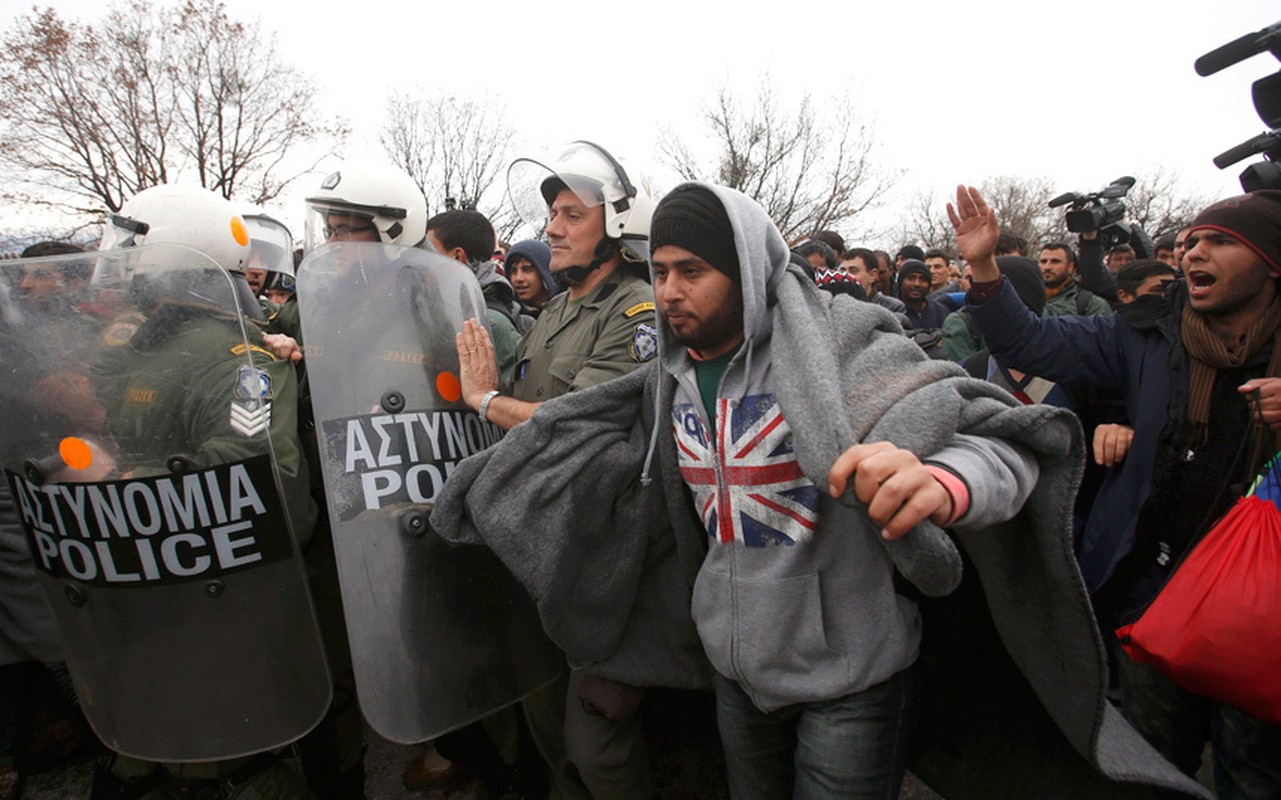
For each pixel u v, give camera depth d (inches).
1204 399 71.7
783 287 53.9
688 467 60.1
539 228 88.3
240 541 64.1
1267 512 61.9
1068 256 158.9
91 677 67.0
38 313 65.2
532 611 76.1
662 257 55.4
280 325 90.4
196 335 64.9
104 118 731.4
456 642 69.6
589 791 75.7
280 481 65.6
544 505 62.4
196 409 64.1
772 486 54.7
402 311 70.9
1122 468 77.6
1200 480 71.4
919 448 45.7
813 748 57.2
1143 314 78.0
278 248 129.0
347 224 84.5
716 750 91.2
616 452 64.1
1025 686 62.2
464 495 63.5
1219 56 76.7
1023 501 47.4
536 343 85.3
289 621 66.1
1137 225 154.7
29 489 65.7
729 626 57.9
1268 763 65.6
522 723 91.6
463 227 132.0
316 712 67.3
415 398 69.8
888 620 56.3
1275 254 66.7
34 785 103.3
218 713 65.1
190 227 77.4
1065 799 62.0
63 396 64.6
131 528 63.7
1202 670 61.8
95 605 65.2
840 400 47.9
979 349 130.9
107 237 80.7
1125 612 77.2
